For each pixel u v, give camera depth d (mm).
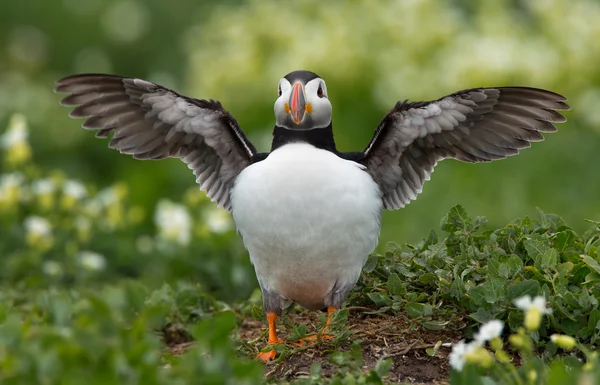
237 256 14133
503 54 19859
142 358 6656
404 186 9391
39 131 22312
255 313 9328
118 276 14367
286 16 21844
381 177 9305
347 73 20000
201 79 21922
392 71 19953
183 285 11367
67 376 6469
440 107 8898
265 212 8398
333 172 8398
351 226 8414
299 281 8727
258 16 21844
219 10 23719
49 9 30500
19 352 6738
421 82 19797
